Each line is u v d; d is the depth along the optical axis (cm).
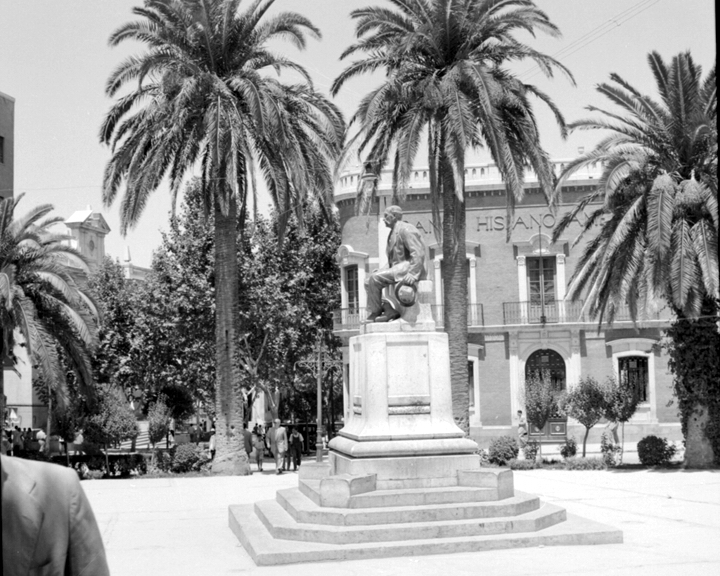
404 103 2416
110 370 3900
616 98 2417
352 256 4084
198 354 3681
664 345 2581
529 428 3919
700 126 2261
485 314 4028
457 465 1242
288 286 4128
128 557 1130
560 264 3994
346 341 4075
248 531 1196
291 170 2433
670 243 2203
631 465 2523
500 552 1071
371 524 1120
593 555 1047
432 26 2350
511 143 2439
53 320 2591
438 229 2473
